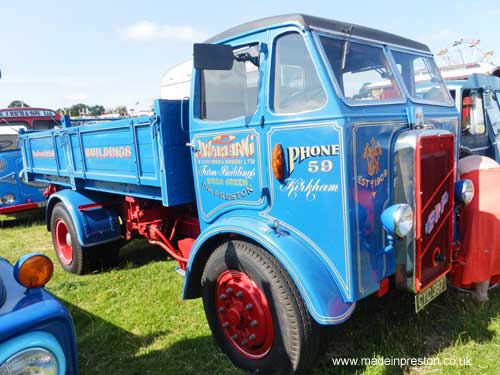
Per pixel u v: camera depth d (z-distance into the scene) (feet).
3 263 7.57
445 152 9.82
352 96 9.19
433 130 9.55
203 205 11.39
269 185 9.44
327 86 8.27
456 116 11.92
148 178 12.44
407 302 11.98
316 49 8.56
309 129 8.52
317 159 8.48
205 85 10.89
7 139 27.81
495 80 23.91
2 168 25.84
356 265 8.41
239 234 9.83
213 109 10.73
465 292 12.37
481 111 22.08
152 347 11.07
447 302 12.01
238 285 9.57
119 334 11.72
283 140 9.00
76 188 16.69
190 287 10.91
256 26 9.53
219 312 10.19
